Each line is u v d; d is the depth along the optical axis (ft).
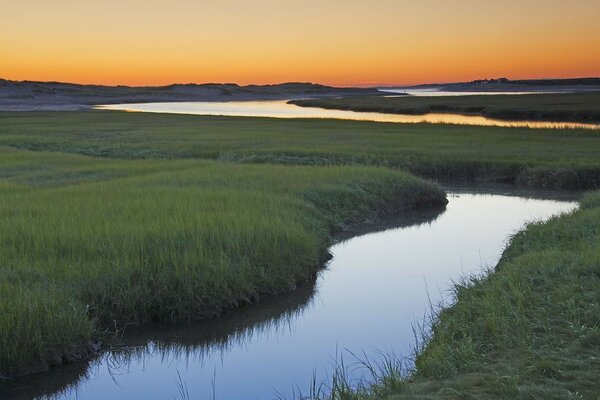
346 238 51.37
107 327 29.30
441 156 90.02
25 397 24.59
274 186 58.95
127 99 556.10
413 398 18.29
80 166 78.07
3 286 27.20
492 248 47.88
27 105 358.43
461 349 22.26
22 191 55.52
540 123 182.91
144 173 71.77
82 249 33.91
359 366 25.35
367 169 70.90
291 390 23.72
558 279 28.96
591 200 53.52
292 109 322.75
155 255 32.99
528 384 18.58
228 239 36.11
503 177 82.69
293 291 36.22
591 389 17.99
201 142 111.55
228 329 31.27
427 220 59.21
